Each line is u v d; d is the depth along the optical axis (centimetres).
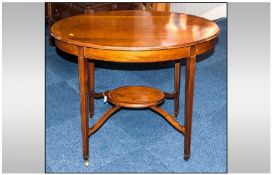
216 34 195
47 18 392
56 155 223
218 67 351
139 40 184
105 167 213
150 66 350
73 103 283
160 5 343
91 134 220
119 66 349
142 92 234
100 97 263
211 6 482
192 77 193
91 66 250
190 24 213
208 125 254
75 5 325
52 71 335
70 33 195
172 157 222
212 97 294
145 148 230
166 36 190
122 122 257
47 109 273
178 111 265
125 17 229
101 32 198
